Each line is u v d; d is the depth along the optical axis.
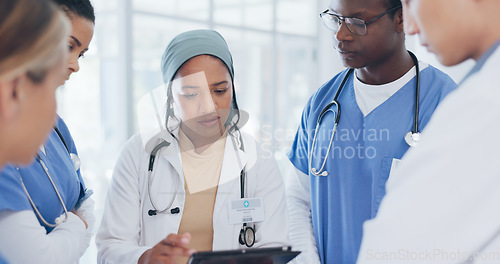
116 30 4.70
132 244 1.12
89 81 4.62
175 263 0.96
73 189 1.12
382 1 1.13
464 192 0.54
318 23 6.28
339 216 1.25
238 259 0.78
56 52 0.54
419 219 0.56
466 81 0.59
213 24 5.50
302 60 6.38
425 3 0.61
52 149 1.07
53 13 0.55
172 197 1.16
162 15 4.98
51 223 1.00
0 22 0.50
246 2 5.84
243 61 5.88
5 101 0.50
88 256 2.34
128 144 1.23
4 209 0.84
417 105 1.20
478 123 0.54
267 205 1.20
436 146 0.56
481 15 0.58
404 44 1.23
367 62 1.20
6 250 0.84
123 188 1.17
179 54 1.15
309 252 1.26
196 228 1.17
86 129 4.57
